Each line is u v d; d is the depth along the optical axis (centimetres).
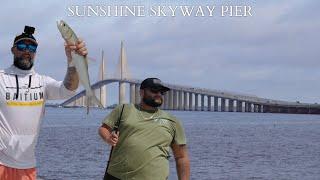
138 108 348
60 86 272
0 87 263
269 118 10938
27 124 267
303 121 9000
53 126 5041
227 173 1514
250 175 1478
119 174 342
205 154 2158
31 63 270
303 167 1712
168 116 350
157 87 340
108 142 339
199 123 6850
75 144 2491
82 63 254
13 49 267
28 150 270
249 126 6016
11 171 267
